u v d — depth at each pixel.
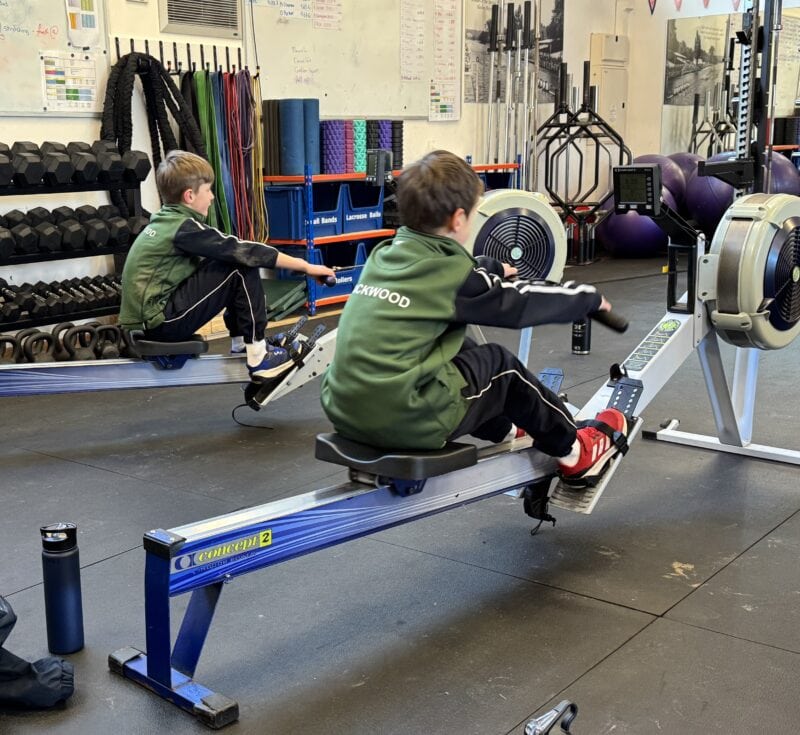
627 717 1.86
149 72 5.63
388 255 1.99
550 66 9.43
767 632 2.19
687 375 4.68
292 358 3.82
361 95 7.34
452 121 8.34
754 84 3.19
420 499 2.20
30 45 5.16
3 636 1.86
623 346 5.41
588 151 10.05
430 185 1.93
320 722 1.87
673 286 3.05
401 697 1.95
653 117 10.43
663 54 10.22
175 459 3.57
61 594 2.11
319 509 2.02
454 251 1.95
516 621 2.27
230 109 6.02
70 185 4.87
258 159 6.23
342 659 2.11
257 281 3.68
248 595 2.43
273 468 3.45
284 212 6.37
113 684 2.02
